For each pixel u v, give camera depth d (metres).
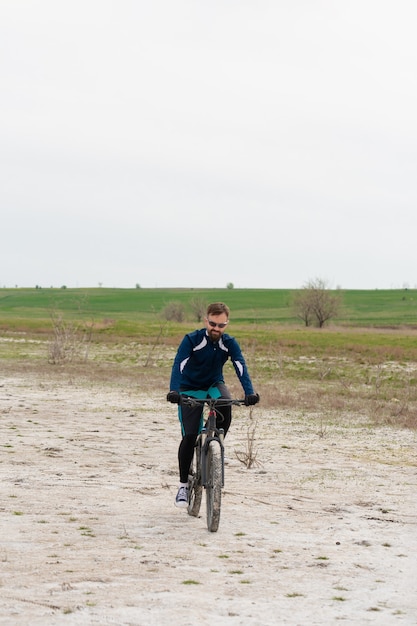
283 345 46.31
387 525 8.07
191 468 8.00
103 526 7.63
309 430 16.08
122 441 13.76
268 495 9.53
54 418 16.80
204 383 7.79
